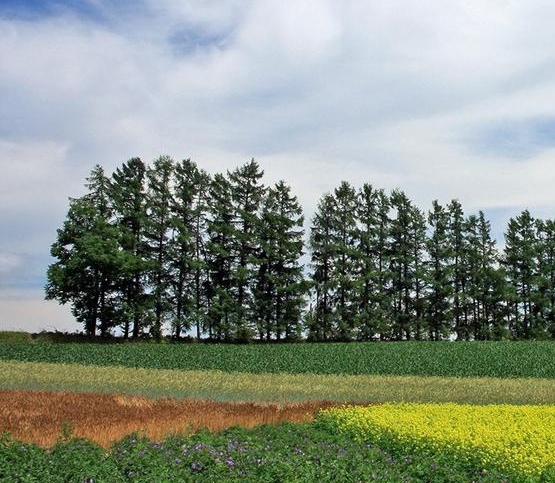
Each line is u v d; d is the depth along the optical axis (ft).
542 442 52.16
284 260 239.30
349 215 255.70
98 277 219.82
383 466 45.09
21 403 84.94
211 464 43.55
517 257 276.82
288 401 98.53
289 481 38.81
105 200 232.12
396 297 256.32
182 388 112.98
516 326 272.72
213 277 237.66
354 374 152.97
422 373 156.87
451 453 49.90
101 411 78.23
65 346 174.91
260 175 247.50
